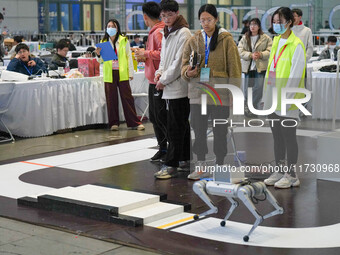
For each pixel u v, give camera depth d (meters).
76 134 7.46
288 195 4.48
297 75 4.37
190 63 4.62
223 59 4.66
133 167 5.61
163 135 5.77
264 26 12.27
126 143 6.86
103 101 7.90
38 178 5.22
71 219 3.98
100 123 7.93
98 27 17.28
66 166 5.69
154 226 3.80
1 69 8.30
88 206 3.99
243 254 3.29
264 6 12.32
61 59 8.43
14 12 19.91
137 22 14.16
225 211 4.09
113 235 3.63
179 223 3.86
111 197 4.21
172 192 4.66
